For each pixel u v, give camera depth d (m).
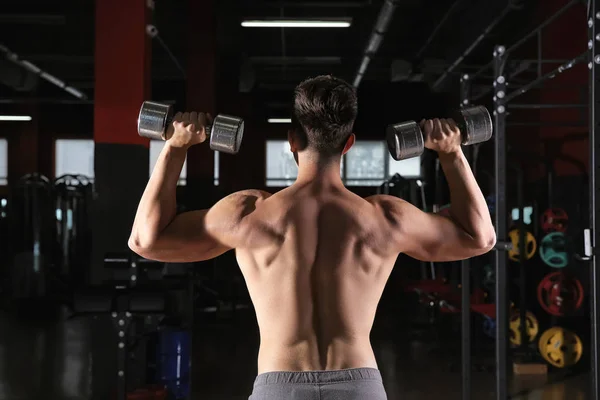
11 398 4.37
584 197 5.98
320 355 1.09
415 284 7.63
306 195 1.17
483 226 1.18
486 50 10.23
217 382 4.75
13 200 10.22
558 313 5.27
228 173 12.67
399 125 1.15
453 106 11.74
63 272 9.90
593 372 2.23
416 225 1.18
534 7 7.79
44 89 13.20
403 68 10.70
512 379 4.83
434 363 5.41
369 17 9.34
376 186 13.33
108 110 4.47
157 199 1.14
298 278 1.12
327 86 1.16
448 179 1.21
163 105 1.14
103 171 4.45
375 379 1.09
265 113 13.21
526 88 3.20
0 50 9.46
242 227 1.15
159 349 4.32
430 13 8.99
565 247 5.34
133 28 4.50
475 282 6.11
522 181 5.46
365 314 1.13
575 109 6.02
